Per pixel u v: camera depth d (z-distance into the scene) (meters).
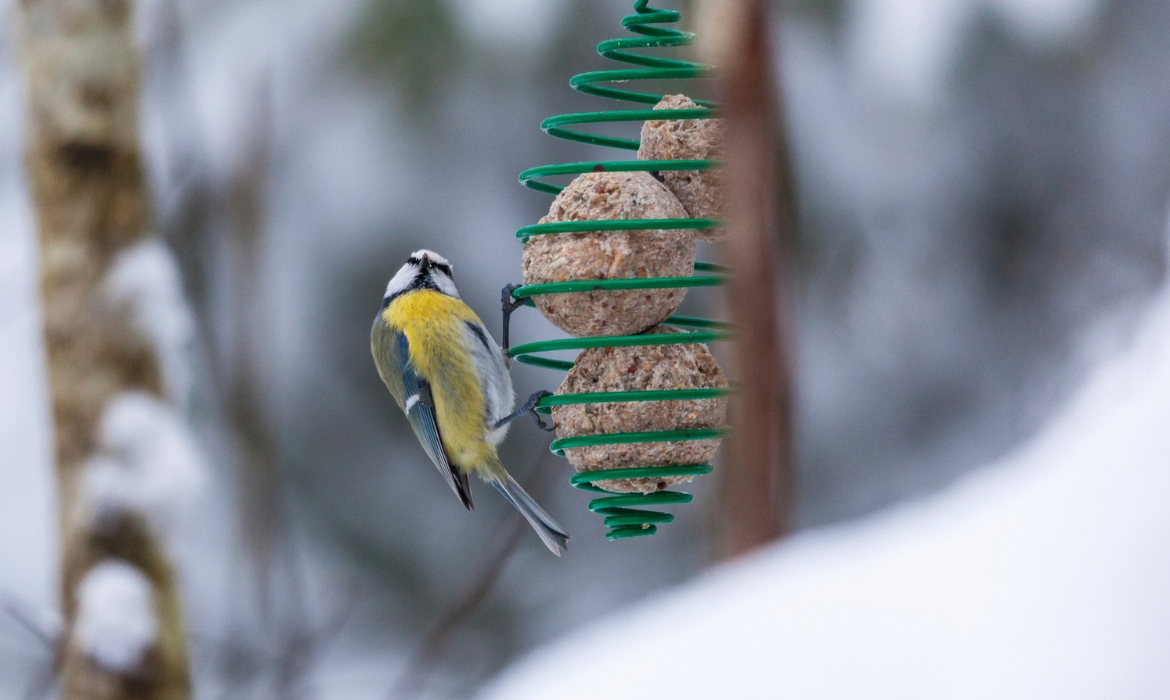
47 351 9.76
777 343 4.91
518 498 8.95
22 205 13.60
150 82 12.93
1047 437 3.85
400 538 14.55
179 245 13.31
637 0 7.47
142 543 9.58
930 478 12.81
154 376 9.82
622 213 7.02
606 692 3.70
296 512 14.36
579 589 14.40
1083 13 12.38
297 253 13.84
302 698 13.27
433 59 12.95
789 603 3.70
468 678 14.06
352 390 14.41
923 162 12.78
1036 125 12.72
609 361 7.14
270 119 13.29
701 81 8.34
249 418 13.21
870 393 13.15
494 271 13.75
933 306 13.02
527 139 13.40
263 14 13.52
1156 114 12.64
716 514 6.99
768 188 4.93
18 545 13.43
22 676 13.39
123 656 9.45
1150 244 12.53
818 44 12.31
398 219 13.73
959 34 12.47
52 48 9.76
